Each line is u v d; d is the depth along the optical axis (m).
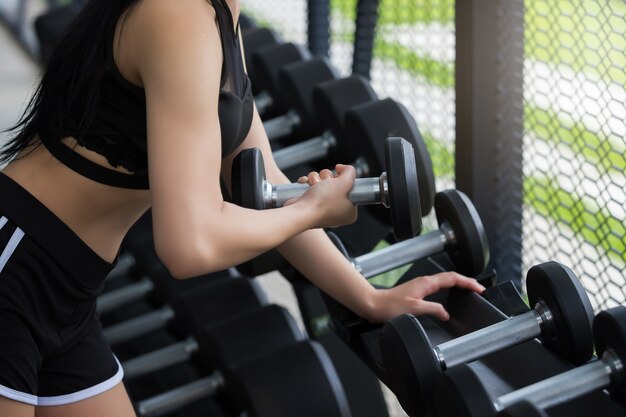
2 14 4.34
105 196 1.27
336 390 1.70
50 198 1.27
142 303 2.67
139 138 1.21
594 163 1.70
